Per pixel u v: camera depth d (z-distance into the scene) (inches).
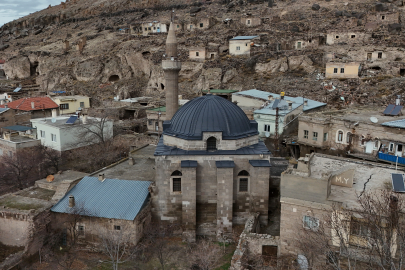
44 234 1419.8
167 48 2165.4
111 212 1445.6
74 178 1750.7
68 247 1478.8
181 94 3976.4
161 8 7514.8
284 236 1186.6
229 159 1542.8
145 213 1514.5
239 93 3225.9
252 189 1546.5
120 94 4527.6
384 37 3996.1
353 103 3068.4
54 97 3779.5
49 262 1385.3
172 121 1680.6
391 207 956.0
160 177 1537.9
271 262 1208.2
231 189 1514.5
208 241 1550.2
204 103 1626.5
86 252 1455.5
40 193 1628.9
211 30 5290.4
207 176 1549.0
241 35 4877.0
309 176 1226.6
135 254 1387.8
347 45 4062.5
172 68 2117.4
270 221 1606.8
